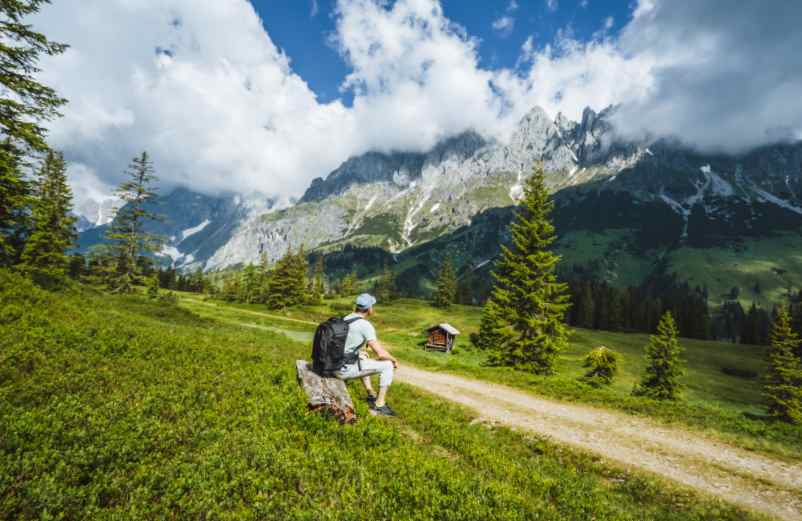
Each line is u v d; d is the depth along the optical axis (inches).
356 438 269.3
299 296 3791.8
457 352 2474.2
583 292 5172.2
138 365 360.2
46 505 152.7
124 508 163.8
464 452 331.9
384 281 6501.0
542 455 431.5
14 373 277.7
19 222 1004.6
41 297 589.0
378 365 305.0
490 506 214.8
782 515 333.4
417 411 452.8
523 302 1374.3
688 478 398.0
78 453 188.7
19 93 776.9
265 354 578.9
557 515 224.1
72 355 349.4
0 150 855.7
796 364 1822.1
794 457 464.4
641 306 5226.4
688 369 2955.2
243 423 263.6
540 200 1423.5
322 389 288.4
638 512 294.4
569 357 2738.7
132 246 1937.7
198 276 6353.3
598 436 512.4
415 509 195.6
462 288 6210.6
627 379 2455.7
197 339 605.0
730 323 7126.0
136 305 1258.6
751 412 2053.4
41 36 757.3
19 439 188.4
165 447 214.8
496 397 706.2
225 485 187.8
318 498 195.3
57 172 1758.1
